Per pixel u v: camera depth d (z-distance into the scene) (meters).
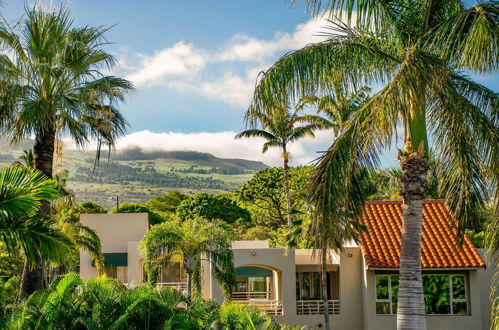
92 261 46.09
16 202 14.77
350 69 15.10
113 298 18.20
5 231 15.75
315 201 13.54
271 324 18.80
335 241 13.45
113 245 47.81
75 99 20.83
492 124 14.23
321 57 14.92
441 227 30.62
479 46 12.70
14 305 17.55
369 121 13.51
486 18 12.75
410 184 14.20
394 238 30.00
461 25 13.53
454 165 14.66
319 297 34.31
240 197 77.88
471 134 14.27
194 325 17.83
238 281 38.44
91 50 21.20
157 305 18.38
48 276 35.41
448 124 14.51
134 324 17.91
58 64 20.58
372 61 15.15
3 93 19.55
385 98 13.43
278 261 30.61
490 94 14.50
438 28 14.88
